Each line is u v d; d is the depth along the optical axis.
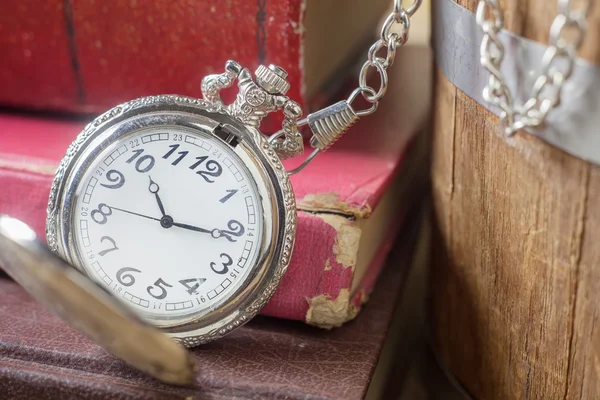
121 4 0.25
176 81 0.26
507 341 0.23
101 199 0.23
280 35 0.25
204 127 0.23
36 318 0.24
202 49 0.25
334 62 0.28
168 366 0.21
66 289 0.20
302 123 0.23
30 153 0.25
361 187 0.24
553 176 0.21
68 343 0.23
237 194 0.23
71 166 0.23
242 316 0.23
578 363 0.22
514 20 0.21
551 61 0.20
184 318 0.23
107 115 0.23
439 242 0.26
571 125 0.20
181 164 0.23
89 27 0.26
